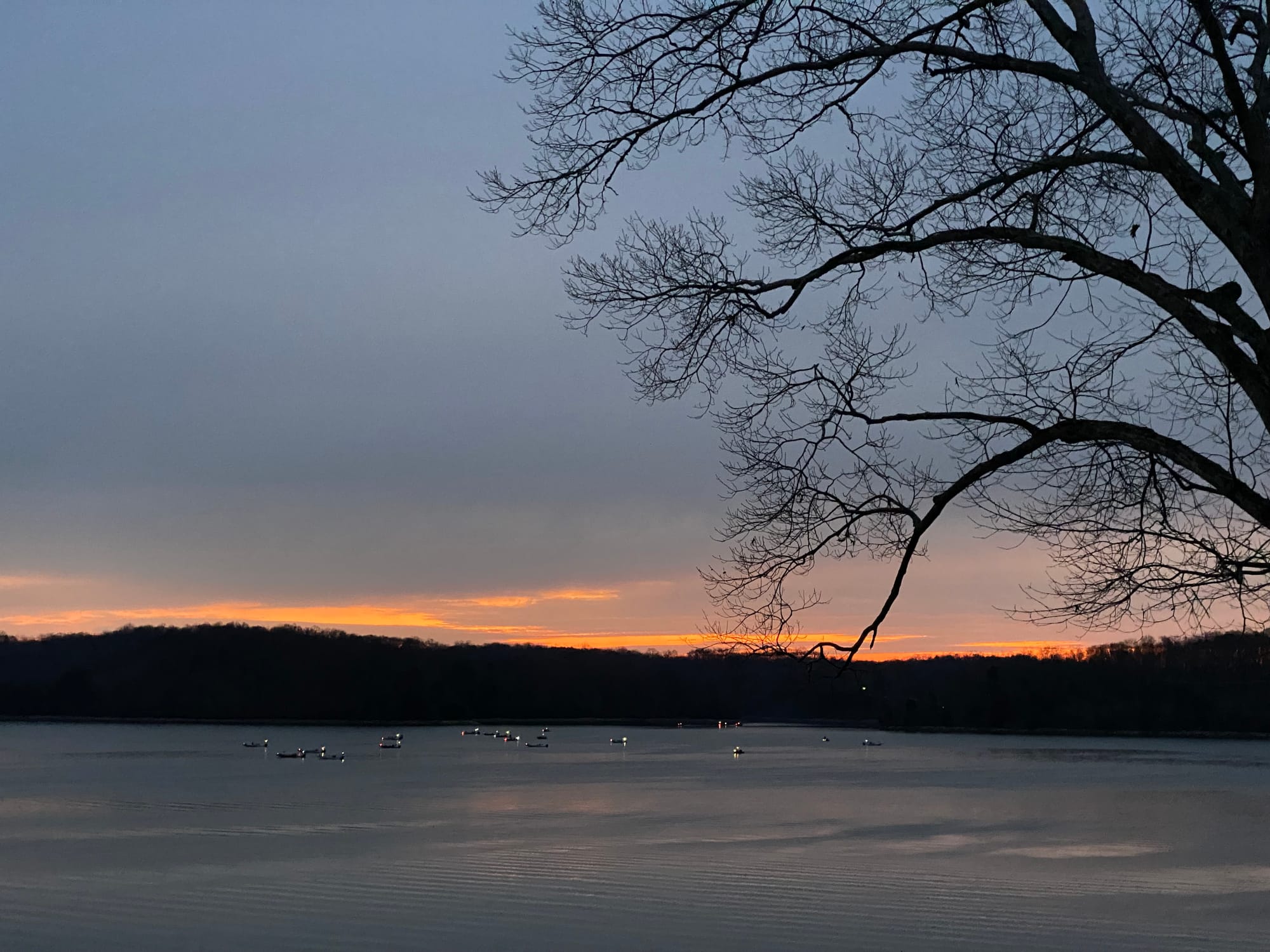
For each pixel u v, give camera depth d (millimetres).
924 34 9070
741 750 199500
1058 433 8477
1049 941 29938
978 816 76500
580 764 155625
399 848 54250
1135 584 8703
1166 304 8055
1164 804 87688
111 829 66062
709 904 35062
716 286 9672
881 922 32250
